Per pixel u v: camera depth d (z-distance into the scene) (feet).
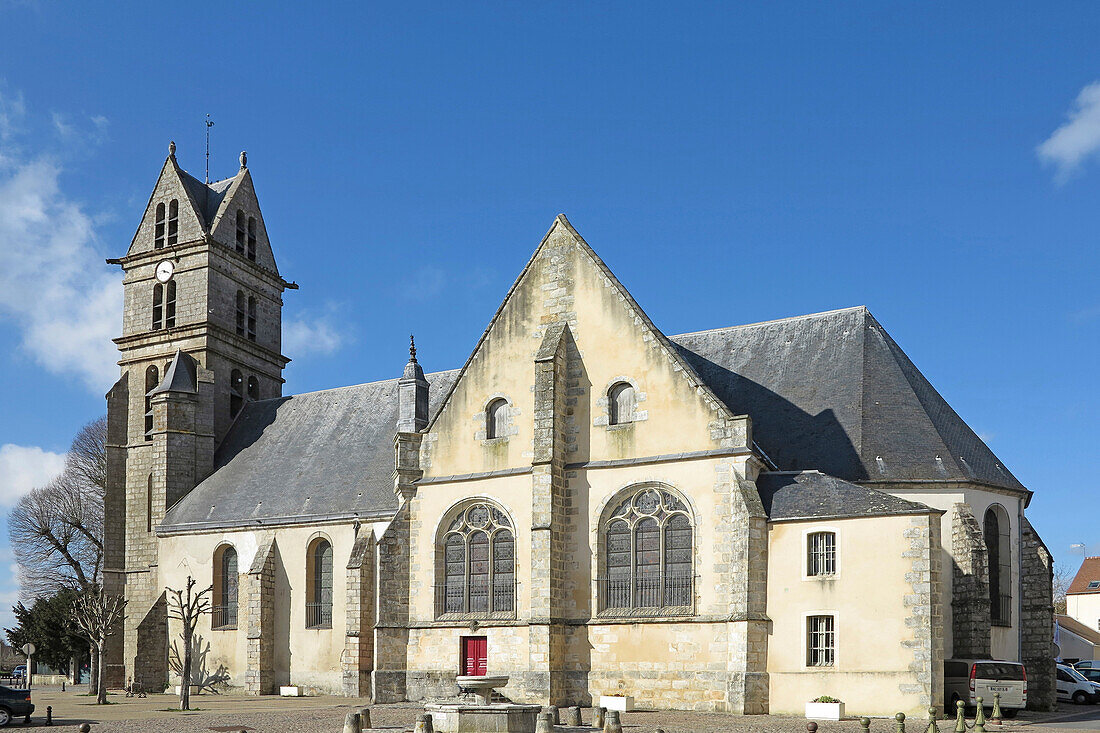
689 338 163.02
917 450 132.26
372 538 160.45
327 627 164.76
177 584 181.68
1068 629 284.00
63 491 257.55
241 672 171.63
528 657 132.26
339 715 121.80
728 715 117.19
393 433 180.55
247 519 176.14
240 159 223.92
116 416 205.87
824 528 119.75
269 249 226.58
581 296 140.15
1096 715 127.03
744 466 125.18
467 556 142.31
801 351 149.79
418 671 141.79
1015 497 138.21
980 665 116.88
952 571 127.03
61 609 253.44
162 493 190.49
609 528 133.28
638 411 133.39
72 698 175.01
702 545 125.80
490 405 144.66
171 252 209.46
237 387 211.00
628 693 126.93
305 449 188.55
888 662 113.80
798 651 118.52
